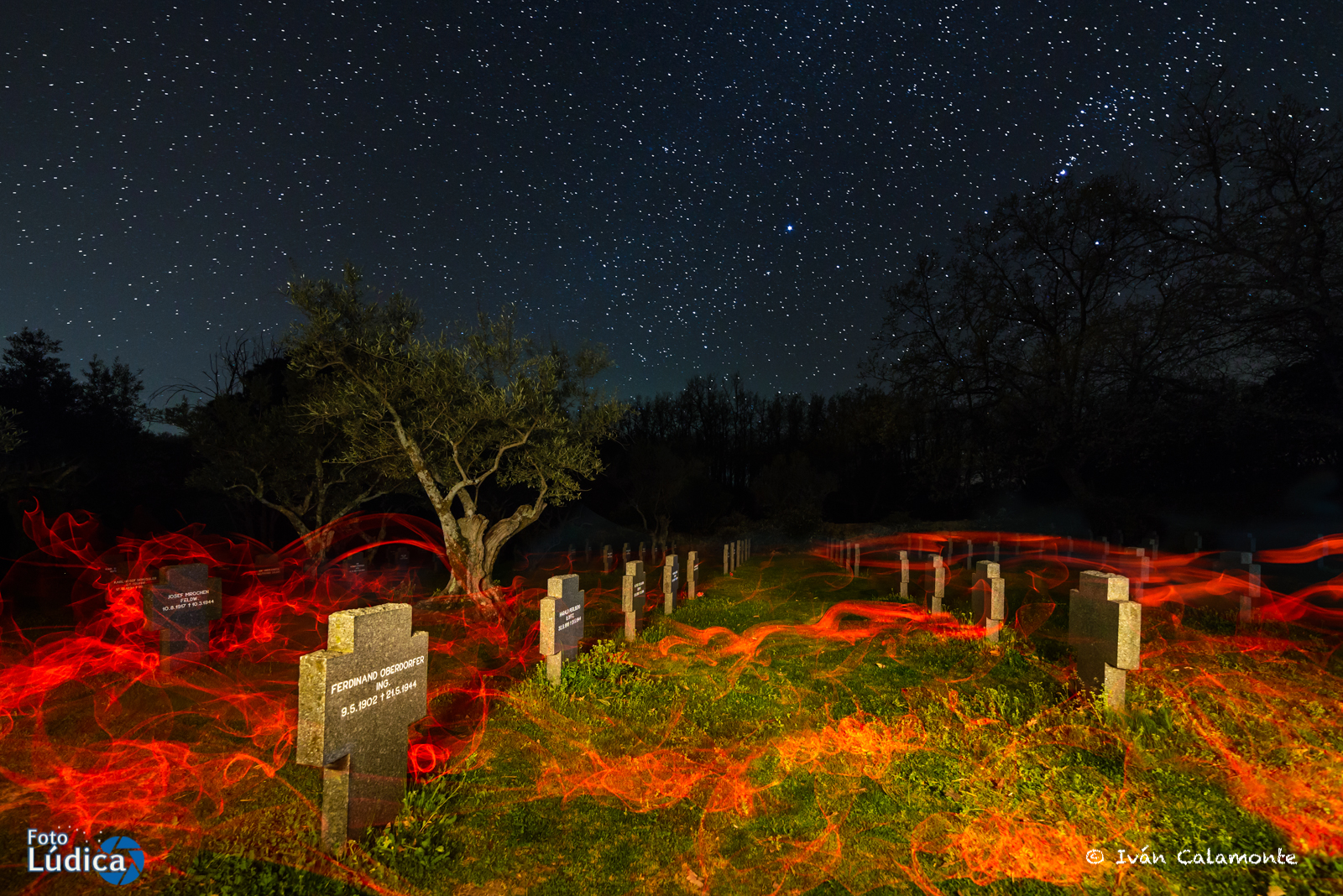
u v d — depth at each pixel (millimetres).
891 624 11766
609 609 14055
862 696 7238
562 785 5039
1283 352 18828
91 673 8195
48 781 5070
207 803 4711
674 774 5262
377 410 13562
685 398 61219
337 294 13320
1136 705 6305
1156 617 11023
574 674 7836
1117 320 20922
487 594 13414
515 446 14008
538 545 30188
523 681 7680
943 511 46188
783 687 7629
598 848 4156
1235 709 6281
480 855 4070
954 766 5258
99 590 12578
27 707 6887
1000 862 3916
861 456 48000
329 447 17906
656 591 17391
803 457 40562
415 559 23547
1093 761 5262
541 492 14453
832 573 21344
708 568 24375
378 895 3664
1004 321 25359
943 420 26484
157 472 19969
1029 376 23891
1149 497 27812
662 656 9273
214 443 16906
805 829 4371
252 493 17250
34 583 14211
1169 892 3592
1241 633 9875
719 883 3783
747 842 4219
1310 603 12320
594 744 5859
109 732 6145
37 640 9992
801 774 5219
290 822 4344
